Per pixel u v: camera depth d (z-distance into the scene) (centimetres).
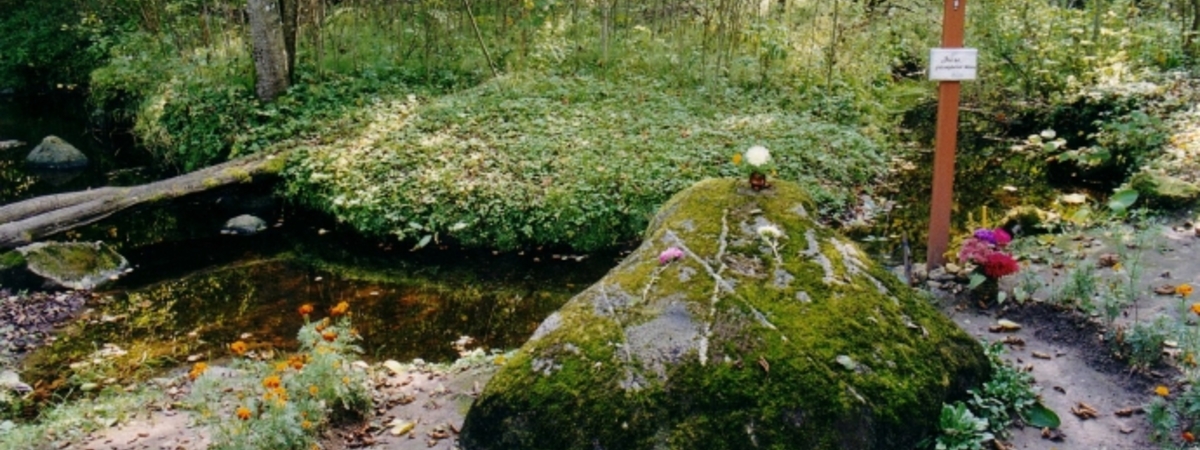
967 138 1089
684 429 332
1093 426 381
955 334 397
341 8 1250
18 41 1598
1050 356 445
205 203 909
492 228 768
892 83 1286
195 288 708
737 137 905
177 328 628
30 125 1344
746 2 1173
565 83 1073
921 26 1382
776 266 397
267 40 1028
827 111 1058
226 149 1002
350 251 786
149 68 1203
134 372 554
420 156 866
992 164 974
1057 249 586
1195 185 667
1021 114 1141
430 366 510
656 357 352
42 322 635
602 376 349
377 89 1084
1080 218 648
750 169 465
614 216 757
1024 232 671
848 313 375
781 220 430
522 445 350
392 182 829
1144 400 398
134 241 826
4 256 691
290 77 1087
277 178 891
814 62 1154
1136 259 517
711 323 364
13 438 426
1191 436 360
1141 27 1207
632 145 867
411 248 780
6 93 1574
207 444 406
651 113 978
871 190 866
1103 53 1156
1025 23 1177
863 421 339
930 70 524
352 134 944
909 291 412
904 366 363
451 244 779
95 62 1441
